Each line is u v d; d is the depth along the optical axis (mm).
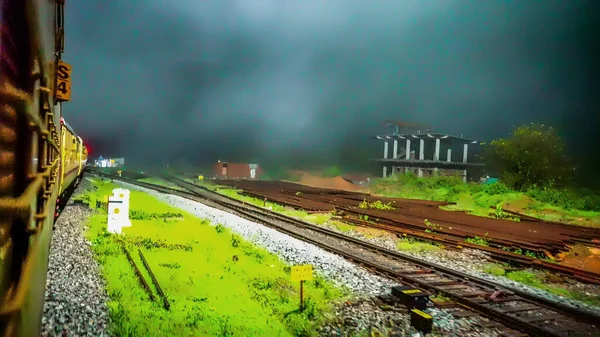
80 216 17031
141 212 19797
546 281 12359
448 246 16172
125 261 11164
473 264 13953
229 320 7938
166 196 28734
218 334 7254
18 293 2412
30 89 2586
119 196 14609
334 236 17312
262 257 13375
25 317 2498
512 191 31516
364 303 9664
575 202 27750
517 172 32812
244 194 34156
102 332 6801
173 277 10000
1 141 2154
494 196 30328
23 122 2547
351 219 21828
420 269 12703
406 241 17094
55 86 4117
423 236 17375
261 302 9352
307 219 22188
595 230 20484
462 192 34156
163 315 7738
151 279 9820
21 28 2383
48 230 3477
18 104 2395
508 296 10445
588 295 11211
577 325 8875
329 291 10305
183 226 17297
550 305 9805
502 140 33562
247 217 21812
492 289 10906
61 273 9414
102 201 21531
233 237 15594
